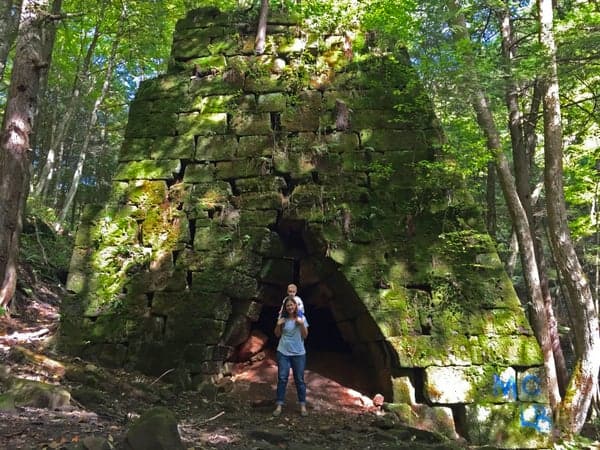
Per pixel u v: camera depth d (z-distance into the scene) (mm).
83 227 8039
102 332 7531
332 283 7609
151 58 19125
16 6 11227
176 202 8031
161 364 7250
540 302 9531
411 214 7582
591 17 8938
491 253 7402
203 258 7676
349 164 7875
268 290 7789
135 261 7805
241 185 7965
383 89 8289
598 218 13016
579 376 8250
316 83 8391
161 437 3959
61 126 18062
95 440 3881
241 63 8664
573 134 12969
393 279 7273
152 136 8461
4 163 7469
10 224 7512
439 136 7957
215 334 7266
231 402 6727
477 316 7086
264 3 8852
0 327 8328
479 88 8578
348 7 9070
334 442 5543
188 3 15445
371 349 7387
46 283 12500
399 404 6695
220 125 8305
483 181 15680
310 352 8195
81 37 19219
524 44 12117
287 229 7812
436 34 9625
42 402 4980
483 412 6641
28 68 7633
